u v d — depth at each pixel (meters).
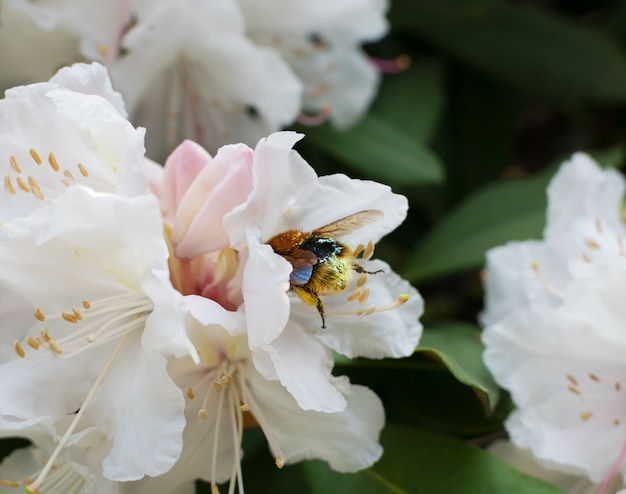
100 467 0.31
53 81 0.31
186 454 0.32
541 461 0.34
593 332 0.34
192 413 0.31
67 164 0.31
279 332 0.29
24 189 0.31
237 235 0.30
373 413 0.32
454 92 0.49
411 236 0.48
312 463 0.34
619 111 0.53
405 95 0.46
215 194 0.30
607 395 0.34
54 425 0.31
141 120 0.41
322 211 0.31
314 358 0.31
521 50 0.48
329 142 0.43
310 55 0.44
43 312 0.31
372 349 0.32
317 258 0.30
